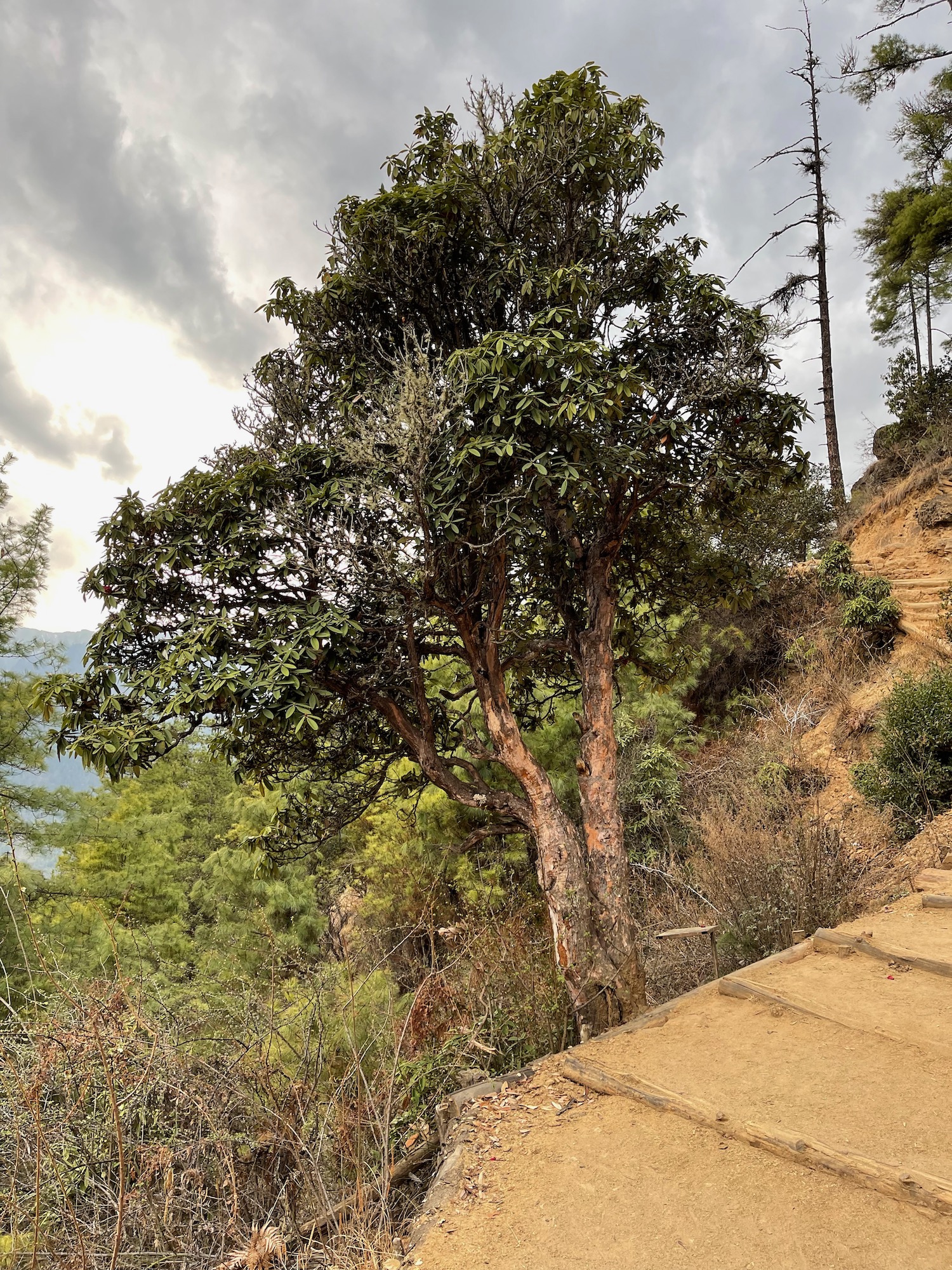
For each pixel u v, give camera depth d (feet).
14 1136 12.19
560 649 23.32
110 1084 10.96
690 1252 8.76
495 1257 9.37
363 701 20.76
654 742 40.78
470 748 21.47
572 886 19.35
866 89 52.29
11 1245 11.21
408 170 20.61
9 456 33.94
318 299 20.54
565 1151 11.66
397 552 17.87
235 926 34.22
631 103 20.66
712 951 20.56
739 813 29.35
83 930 33.65
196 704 15.93
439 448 17.54
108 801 48.55
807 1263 8.22
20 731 33.60
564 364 17.01
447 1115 14.19
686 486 22.20
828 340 64.18
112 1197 11.76
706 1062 13.43
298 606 17.28
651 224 21.22
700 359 21.34
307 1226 11.99
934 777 28.02
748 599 26.48
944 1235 8.29
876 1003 14.53
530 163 19.54
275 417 21.34
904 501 47.11
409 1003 20.31
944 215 47.67
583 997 18.58
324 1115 14.02
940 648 37.04
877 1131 10.25
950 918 18.97
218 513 17.89
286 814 23.36
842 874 24.04
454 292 21.15
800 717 42.14
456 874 33.96
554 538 23.35
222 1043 15.33
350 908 48.52
